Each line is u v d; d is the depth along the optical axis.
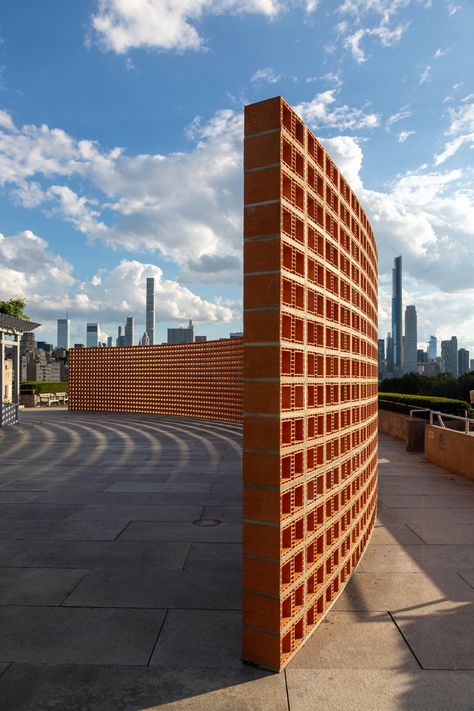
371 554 6.62
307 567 4.43
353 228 6.40
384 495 9.95
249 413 3.99
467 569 6.07
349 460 5.91
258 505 3.95
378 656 4.13
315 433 4.67
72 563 6.25
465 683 3.76
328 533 5.04
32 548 6.81
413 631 4.56
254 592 3.97
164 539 7.21
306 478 4.41
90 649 4.23
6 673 3.88
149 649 4.22
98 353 33.34
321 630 4.58
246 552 3.99
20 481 11.36
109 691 3.65
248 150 4.07
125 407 32.12
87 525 7.89
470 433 12.29
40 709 3.44
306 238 4.46
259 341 3.98
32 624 4.67
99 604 5.09
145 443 17.84
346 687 3.70
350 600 5.22
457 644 4.33
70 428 22.77
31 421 26.14
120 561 6.33
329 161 5.27
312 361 4.64
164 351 29.94
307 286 4.50
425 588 5.51
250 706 3.48
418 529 7.71
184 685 3.72
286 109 4.10
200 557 6.48
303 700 3.54
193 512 8.66
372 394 8.01
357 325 6.55
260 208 4.00
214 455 15.17
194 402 27.86
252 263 4.02
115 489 10.51
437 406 17.94
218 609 4.98
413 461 13.92
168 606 5.05
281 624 3.90
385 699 3.56
